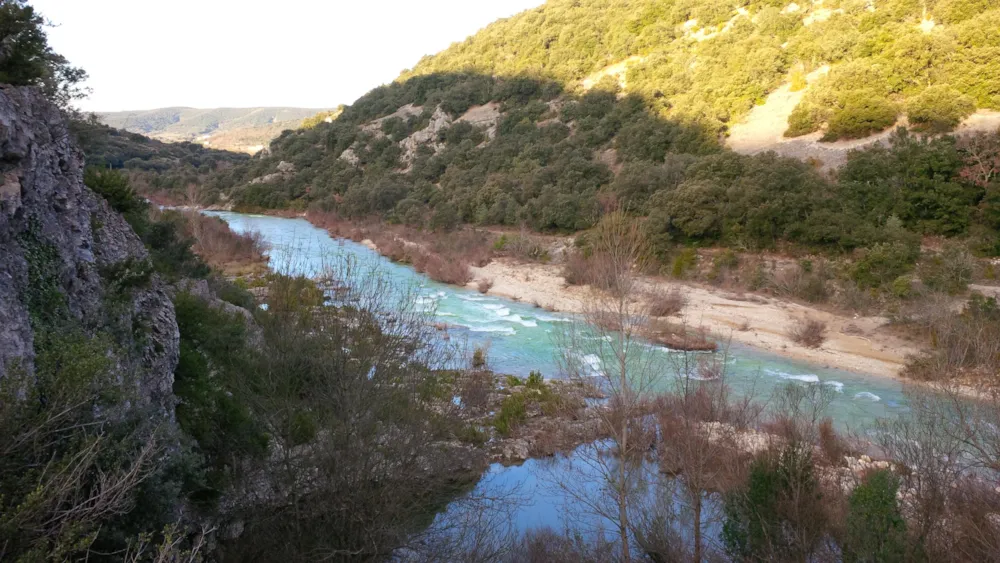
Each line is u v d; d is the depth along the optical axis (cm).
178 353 1200
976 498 1051
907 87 4584
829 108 4872
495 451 1731
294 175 8962
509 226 5694
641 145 5803
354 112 10775
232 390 1273
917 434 1392
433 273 4369
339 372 1184
